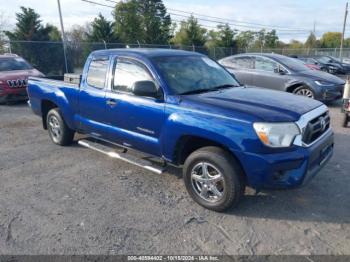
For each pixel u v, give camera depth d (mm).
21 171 5195
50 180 4844
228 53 31578
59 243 3332
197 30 46188
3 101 10508
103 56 5055
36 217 3826
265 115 3506
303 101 4105
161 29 50688
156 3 51250
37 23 31969
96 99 5039
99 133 5219
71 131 6145
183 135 3922
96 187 4594
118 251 3205
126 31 47094
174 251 3199
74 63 21609
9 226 3645
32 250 3230
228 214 3838
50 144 6504
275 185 3498
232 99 3959
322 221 3676
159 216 3820
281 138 3422
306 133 3615
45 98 6164
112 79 4852
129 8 47156
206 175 3854
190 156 3941
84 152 5996
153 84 4176
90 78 5242
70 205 4094
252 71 10344
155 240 3369
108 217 3807
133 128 4555
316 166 3840
